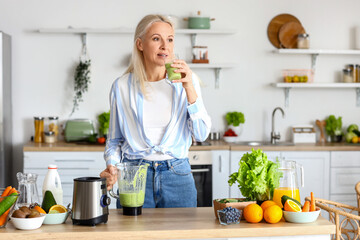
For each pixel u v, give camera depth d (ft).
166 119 8.37
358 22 18.44
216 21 18.04
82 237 6.54
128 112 8.42
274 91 18.34
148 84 8.32
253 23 18.11
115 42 17.79
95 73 17.80
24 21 17.53
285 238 6.79
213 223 7.00
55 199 7.56
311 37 18.35
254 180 7.34
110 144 8.61
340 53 17.74
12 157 17.66
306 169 16.51
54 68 17.71
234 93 18.24
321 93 18.53
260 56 18.21
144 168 7.55
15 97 17.66
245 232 6.70
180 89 8.30
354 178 16.66
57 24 17.62
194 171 15.99
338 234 8.91
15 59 17.58
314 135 17.95
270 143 17.70
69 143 16.83
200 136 8.15
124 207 7.52
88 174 15.90
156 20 8.10
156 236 6.60
